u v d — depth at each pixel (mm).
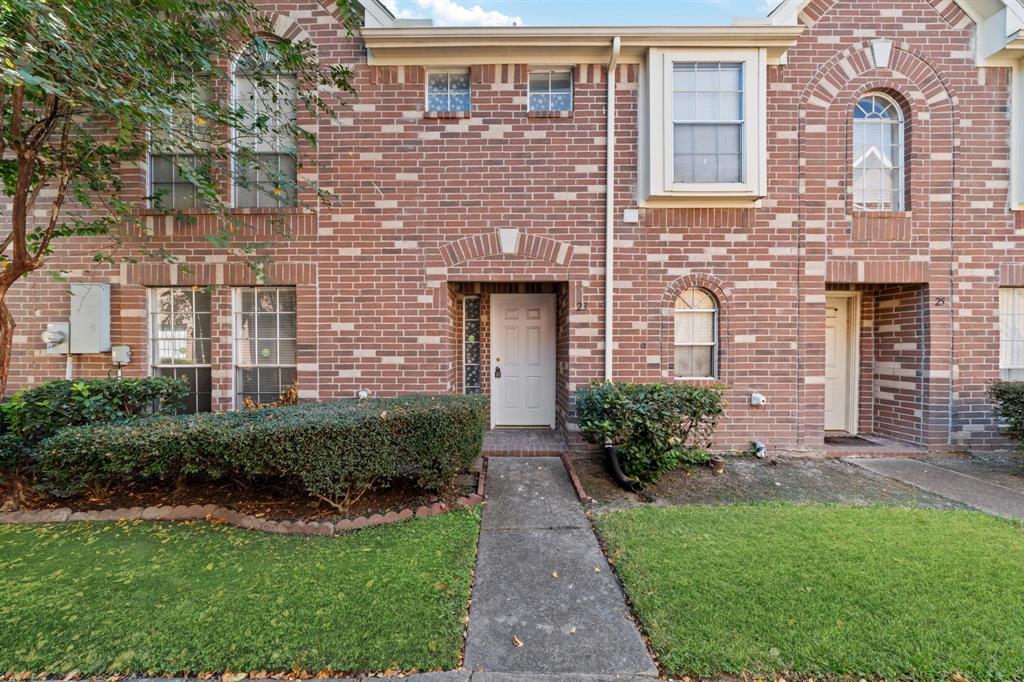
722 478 5066
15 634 2430
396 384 5977
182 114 4176
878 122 6145
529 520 3934
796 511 4039
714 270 5984
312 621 2523
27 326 5879
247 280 5902
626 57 5859
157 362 6082
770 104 5945
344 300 5957
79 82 3154
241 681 2150
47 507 4074
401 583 2881
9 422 4562
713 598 2713
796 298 5984
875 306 6805
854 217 5977
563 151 5934
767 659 2246
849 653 2275
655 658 2307
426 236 5961
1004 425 6008
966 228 6008
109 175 4719
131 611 2609
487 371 7152
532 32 5574
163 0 3715
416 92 5926
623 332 5973
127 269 5863
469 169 5945
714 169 5777
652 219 5965
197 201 5828
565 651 2354
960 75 5980
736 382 5992
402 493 4395
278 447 3719
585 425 4934
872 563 3090
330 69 5203
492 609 2695
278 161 5945
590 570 3119
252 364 6125
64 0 2986
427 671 2205
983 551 3252
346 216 5941
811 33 5934
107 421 4734
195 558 3207
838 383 7031
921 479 5035
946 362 6004
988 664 2203
